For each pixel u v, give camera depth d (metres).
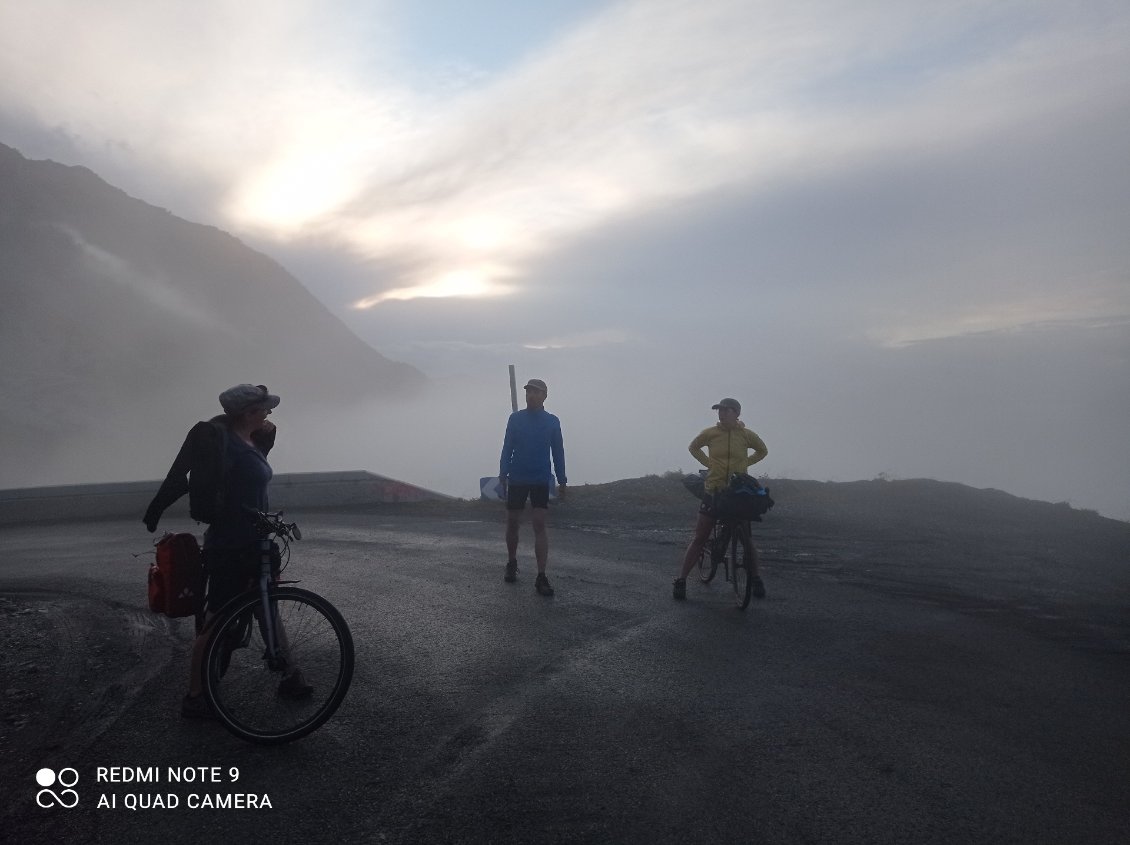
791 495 17.06
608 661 6.38
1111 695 5.90
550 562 10.63
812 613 8.10
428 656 6.50
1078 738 5.04
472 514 15.95
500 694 5.62
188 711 5.11
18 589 9.21
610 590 8.98
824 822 3.90
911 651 6.86
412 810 4.00
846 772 4.45
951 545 12.34
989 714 5.41
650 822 3.88
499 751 4.68
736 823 3.88
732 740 4.86
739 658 6.53
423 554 11.20
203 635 4.89
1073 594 9.30
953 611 8.39
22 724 5.09
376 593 8.74
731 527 8.50
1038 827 3.88
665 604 8.37
